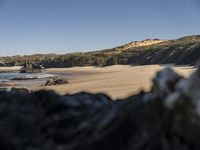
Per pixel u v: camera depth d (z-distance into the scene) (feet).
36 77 319.47
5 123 39.70
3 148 37.27
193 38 631.15
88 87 182.29
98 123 39.11
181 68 282.56
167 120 34.83
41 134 39.96
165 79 38.32
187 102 33.27
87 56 575.79
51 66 613.93
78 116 41.32
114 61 526.16
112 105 43.39
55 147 38.09
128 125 37.14
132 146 35.81
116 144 36.32
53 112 42.63
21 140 38.75
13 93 49.62
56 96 45.11
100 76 276.00
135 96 48.08
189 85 34.35
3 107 42.47
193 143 32.71
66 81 222.48
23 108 42.70
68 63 583.17
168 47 465.88
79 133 38.88
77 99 46.57
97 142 36.47
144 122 37.04
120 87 163.32
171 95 35.32
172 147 33.96
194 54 380.99
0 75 410.72
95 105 45.06
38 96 45.19
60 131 39.65
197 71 35.42
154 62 444.55
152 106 36.96
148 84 167.12
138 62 484.33
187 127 33.01
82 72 396.37
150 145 35.12
